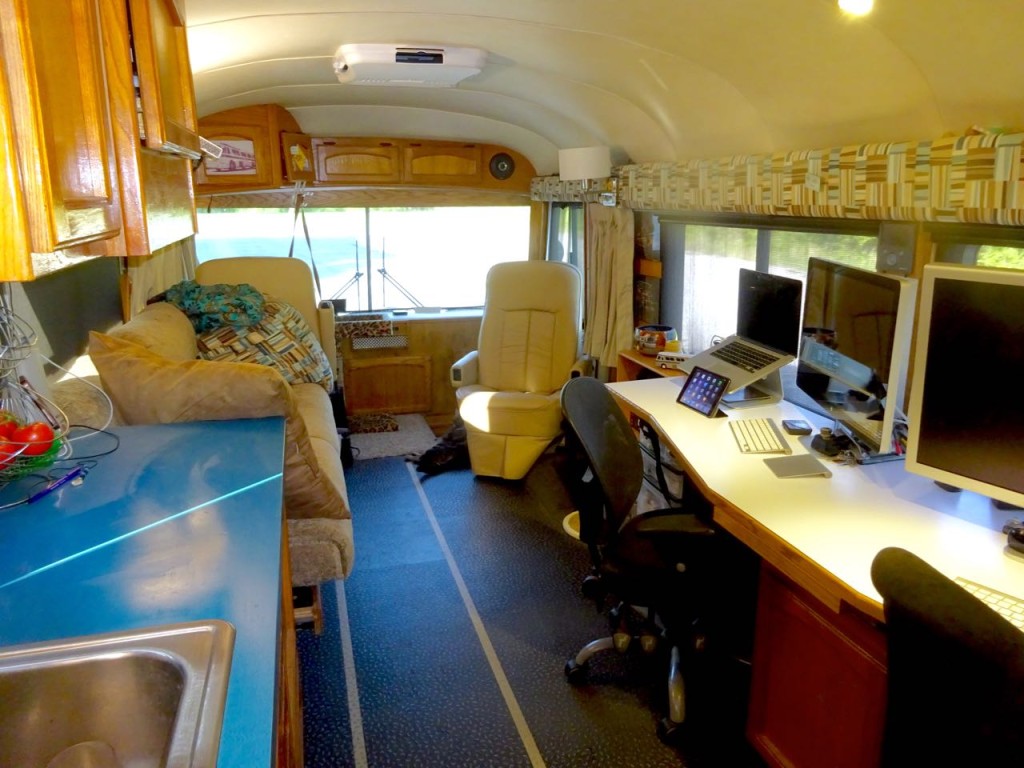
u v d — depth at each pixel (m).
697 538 2.06
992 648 0.91
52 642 0.89
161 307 2.73
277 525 1.23
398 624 2.62
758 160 2.60
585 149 3.39
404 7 2.13
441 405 5.10
